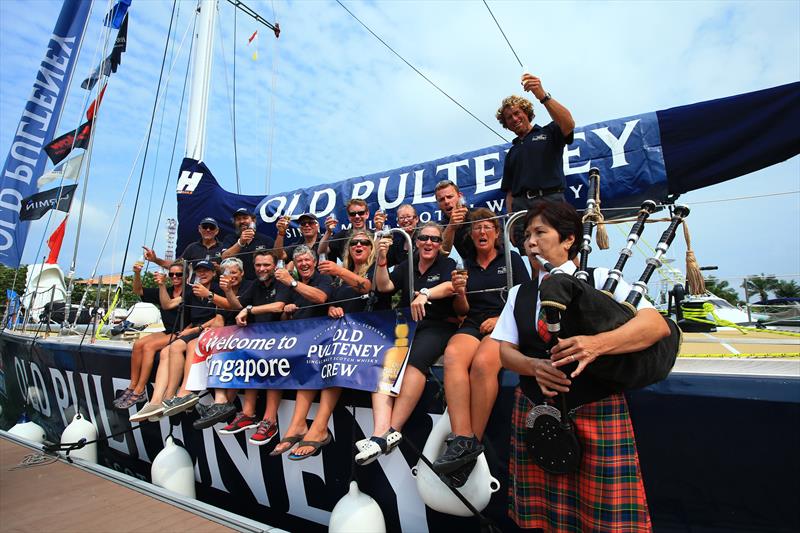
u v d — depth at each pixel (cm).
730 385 173
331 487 261
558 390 138
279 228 425
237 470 305
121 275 491
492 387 199
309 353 268
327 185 486
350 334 258
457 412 197
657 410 182
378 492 239
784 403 163
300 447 239
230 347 303
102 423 412
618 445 142
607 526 136
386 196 438
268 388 277
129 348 393
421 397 233
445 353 213
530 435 150
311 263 310
